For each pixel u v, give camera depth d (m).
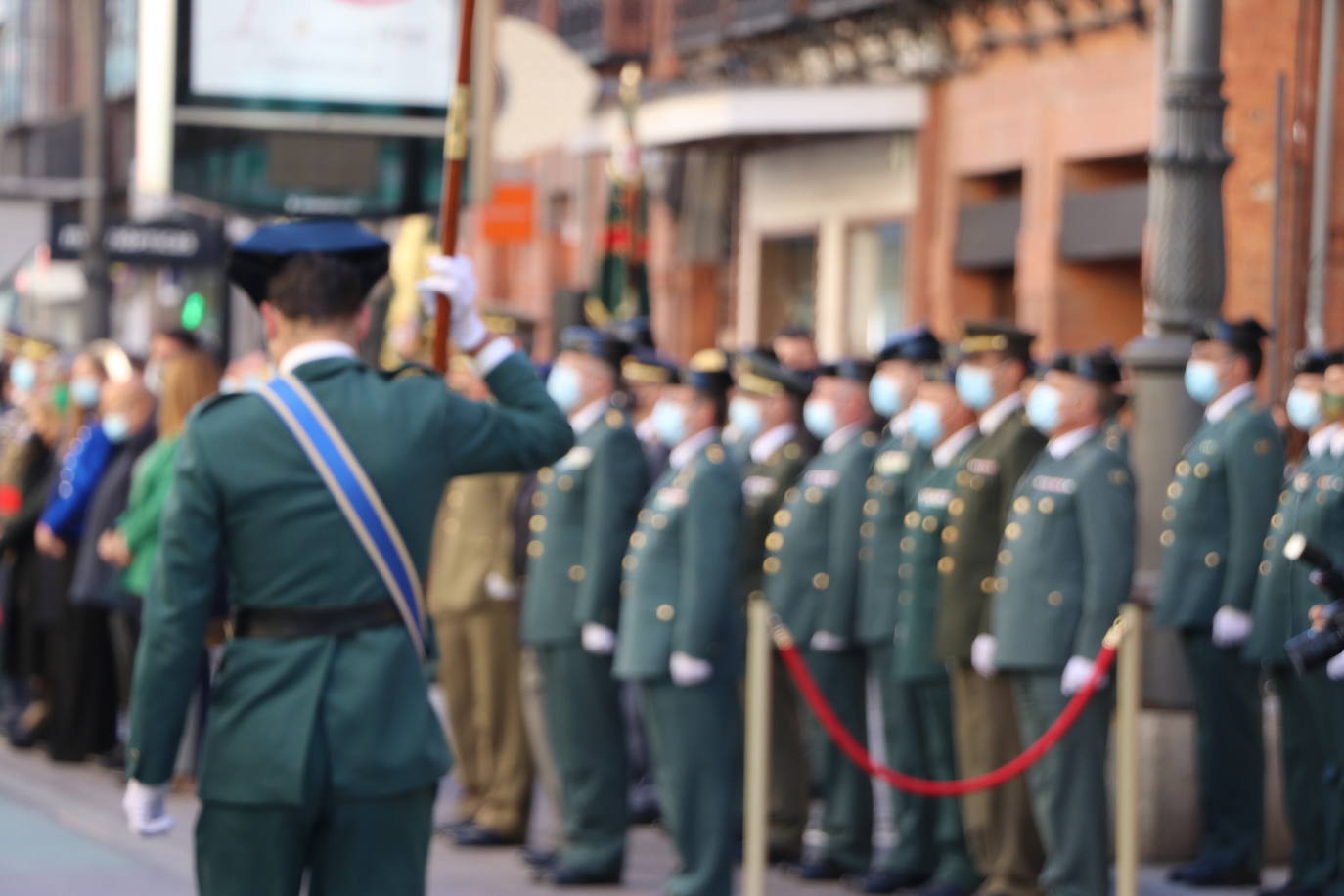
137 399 19.97
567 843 15.50
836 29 35.69
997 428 14.76
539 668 15.55
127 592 19.19
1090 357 14.05
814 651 15.91
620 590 15.16
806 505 16.05
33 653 21.59
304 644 8.41
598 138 40.28
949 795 14.98
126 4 56.38
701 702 14.09
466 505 16.98
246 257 8.70
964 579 14.54
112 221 29.50
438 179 17.69
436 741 8.55
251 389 8.56
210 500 8.45
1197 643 15.09
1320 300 26.05
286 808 8.32
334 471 8.44
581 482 15.34
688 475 14.22
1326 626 9.63
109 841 16.58
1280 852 15.87
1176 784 15.66
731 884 14.20
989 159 32.84
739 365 17.36
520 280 48.31
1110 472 13.80
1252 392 15.20
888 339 16.08
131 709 8.54
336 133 17.55
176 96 17.39
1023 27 31.78
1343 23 26.22
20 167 64.62
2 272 26.28
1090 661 13.58
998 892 14.43
